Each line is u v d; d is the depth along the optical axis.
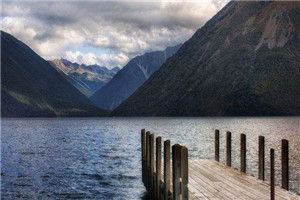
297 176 28.20
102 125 153.75
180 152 12.07
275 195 13.18
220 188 14.36
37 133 98.62
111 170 35.62
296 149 44.91
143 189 26.73
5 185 29.03
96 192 26.23
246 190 14.00
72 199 24.39
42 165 39.62
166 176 13.93
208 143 58.03
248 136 70.25
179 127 118.56
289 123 140.50
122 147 58.06
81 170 35.94
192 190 14.01
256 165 33.88
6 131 109.00
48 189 27.53
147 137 22.12
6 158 45.59
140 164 39.41
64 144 64.19
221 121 174.62
